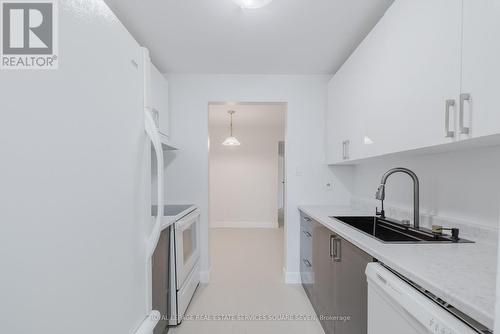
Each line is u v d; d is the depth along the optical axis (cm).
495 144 101
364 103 163
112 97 63
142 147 79
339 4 149
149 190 84
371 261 107
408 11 116
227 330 177
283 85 257
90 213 54
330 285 158
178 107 255
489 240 110
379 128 144
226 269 288
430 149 119
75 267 49
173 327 180
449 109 91
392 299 84
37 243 42
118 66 66
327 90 249
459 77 87
